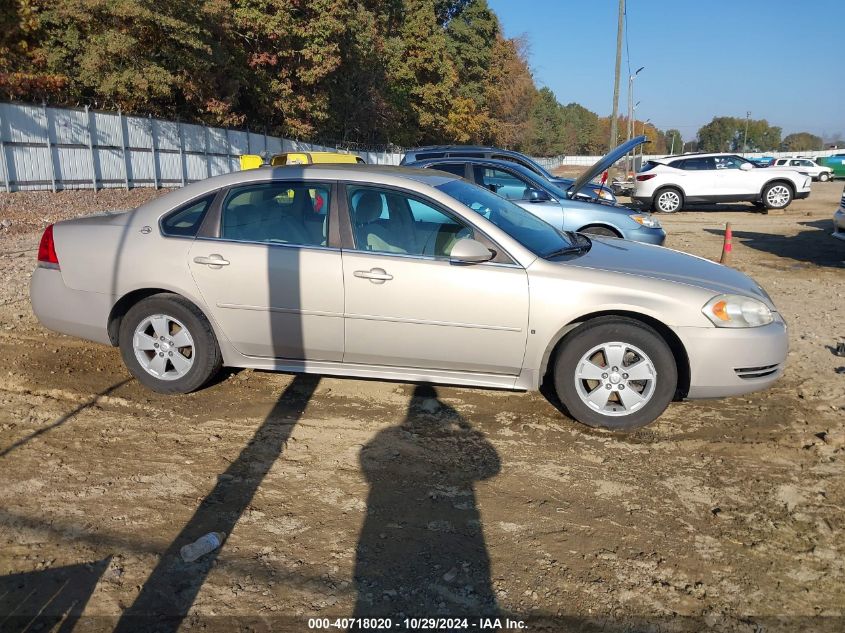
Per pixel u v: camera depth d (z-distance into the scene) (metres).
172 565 3.02
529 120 82.31
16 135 20.38
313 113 37.03
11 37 24.05
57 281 5.09
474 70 63.91
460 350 4.50
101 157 23.83
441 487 3.76
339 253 4.56
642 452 4.20
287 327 4.67
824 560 3.14
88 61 24.34
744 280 4.77
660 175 20.47
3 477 3.73
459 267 4.44
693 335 4.29
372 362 4.69
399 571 3.02
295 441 4.27
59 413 4.58
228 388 5.11
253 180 4.80
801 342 6.46
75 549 3.11
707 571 3.06
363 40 40.59
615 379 4.39
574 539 3.29
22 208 17.84
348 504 3.56
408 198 4.61
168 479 3.77
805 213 19.81
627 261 4.73
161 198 5.02
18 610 2.71
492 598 2.86
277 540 3.23
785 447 4.27
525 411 4.79
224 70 30.23
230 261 4.68
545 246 4.72
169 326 4.88
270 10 32.06
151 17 24.23
